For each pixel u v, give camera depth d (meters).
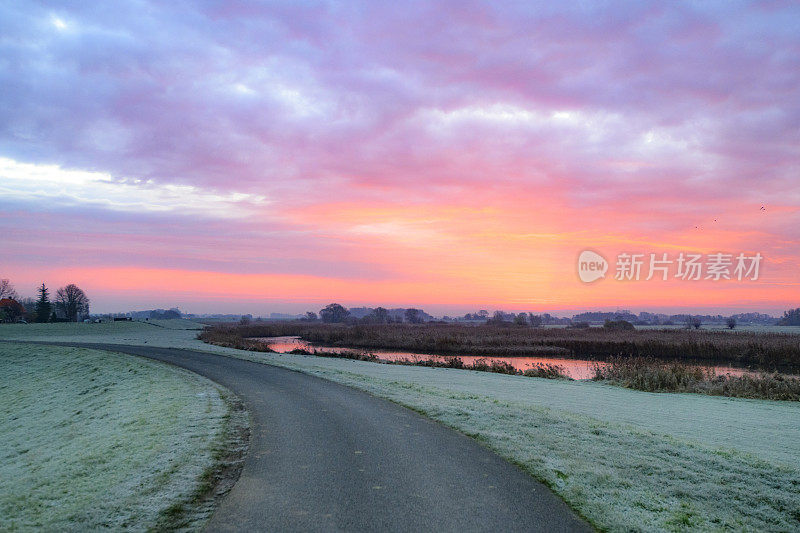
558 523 5.04
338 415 10.59
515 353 41.44
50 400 19.62
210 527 4.90
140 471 6.66
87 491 6.23
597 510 5.35
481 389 16.89
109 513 5.22
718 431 10.94
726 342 39.81
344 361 27.92
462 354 41.12
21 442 13.26
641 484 6.27
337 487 6.06
